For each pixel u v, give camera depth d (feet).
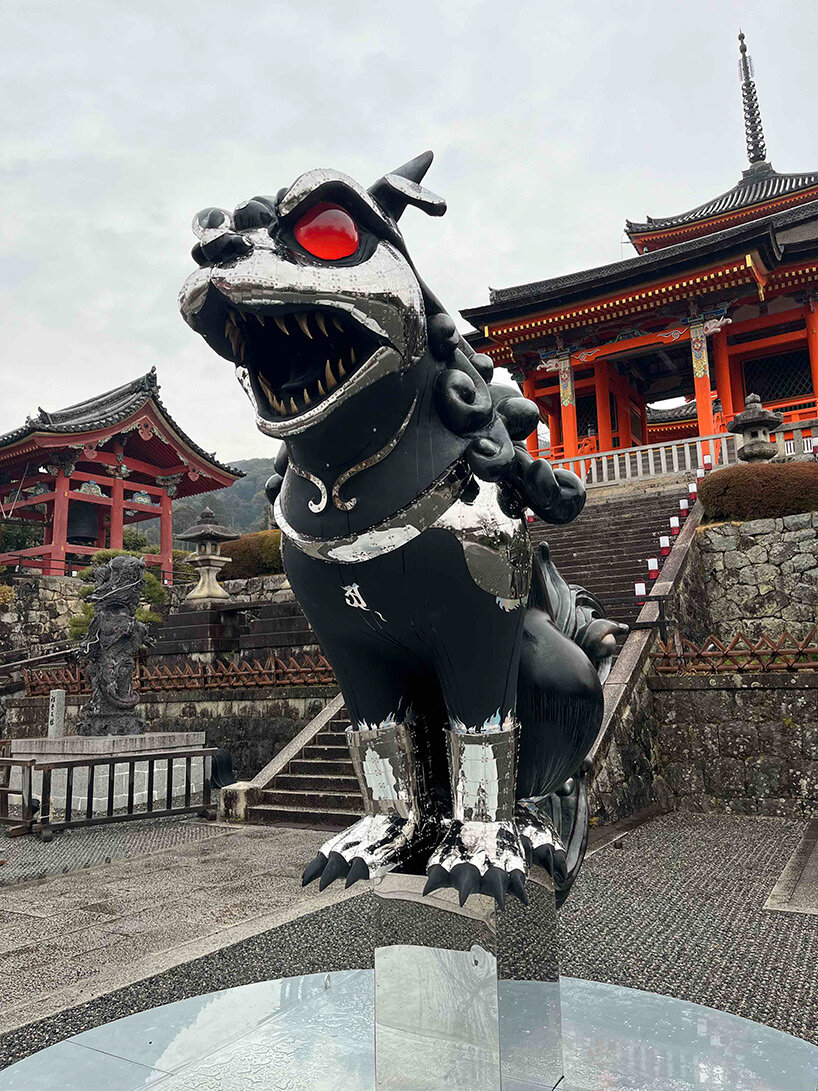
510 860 5.98
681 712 27.35
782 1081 6.91
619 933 13.65
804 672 25.79
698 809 26.40
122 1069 7.77
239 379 6.22
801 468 41.50
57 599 67.72
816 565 39.47
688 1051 7.59
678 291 66.18
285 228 5.52
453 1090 6.08
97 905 17.01
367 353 5.68
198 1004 9.46
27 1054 9.45
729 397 78.07
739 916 14.64
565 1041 7.85
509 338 76.74
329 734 31.09
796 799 25.09
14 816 28.96
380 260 5.55
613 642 8.14
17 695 51.39
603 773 23.99
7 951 13.76
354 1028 8.55
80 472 83.51
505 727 6.38
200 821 28.09
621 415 89.56
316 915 15.48
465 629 6.11
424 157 6.46
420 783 7.09
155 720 39.78
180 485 96.53
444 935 6.29
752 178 111.34
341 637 6.75
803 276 70.49
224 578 56.49
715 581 41.83
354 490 6.01
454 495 5.98
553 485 6.44
